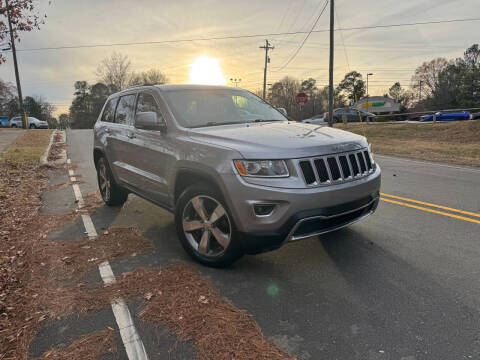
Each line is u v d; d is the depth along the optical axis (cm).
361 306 277
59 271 343
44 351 231
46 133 2386
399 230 445
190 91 445
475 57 6738
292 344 233
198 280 320
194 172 341
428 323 253
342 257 368
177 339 239
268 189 291
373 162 371
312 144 314
